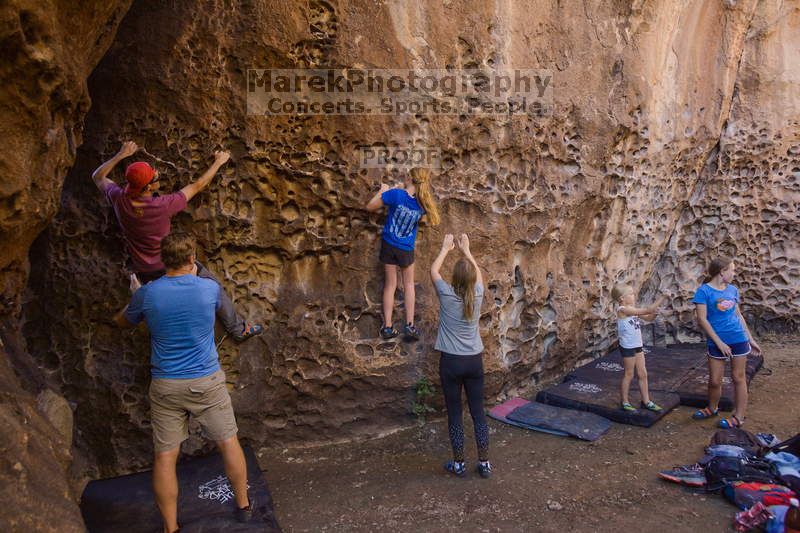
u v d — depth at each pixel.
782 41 7.82
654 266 8.05
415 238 5.16
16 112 2.89
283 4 4.51
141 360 4.69
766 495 3.78
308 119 4.79
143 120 4.39
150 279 3.95
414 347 5.39
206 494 4.08
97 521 3.85
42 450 2.86
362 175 5.03
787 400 6.00
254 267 4.99
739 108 7.90
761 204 8.02
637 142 6.92
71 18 3.04
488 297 5.70
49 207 3.39
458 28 5.26
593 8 6.27
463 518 3.97
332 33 4.72
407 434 5.35
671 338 8.07
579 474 4.55
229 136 4.61
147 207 3.78
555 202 6.18
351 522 3.99
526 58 5.74
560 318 6.48
